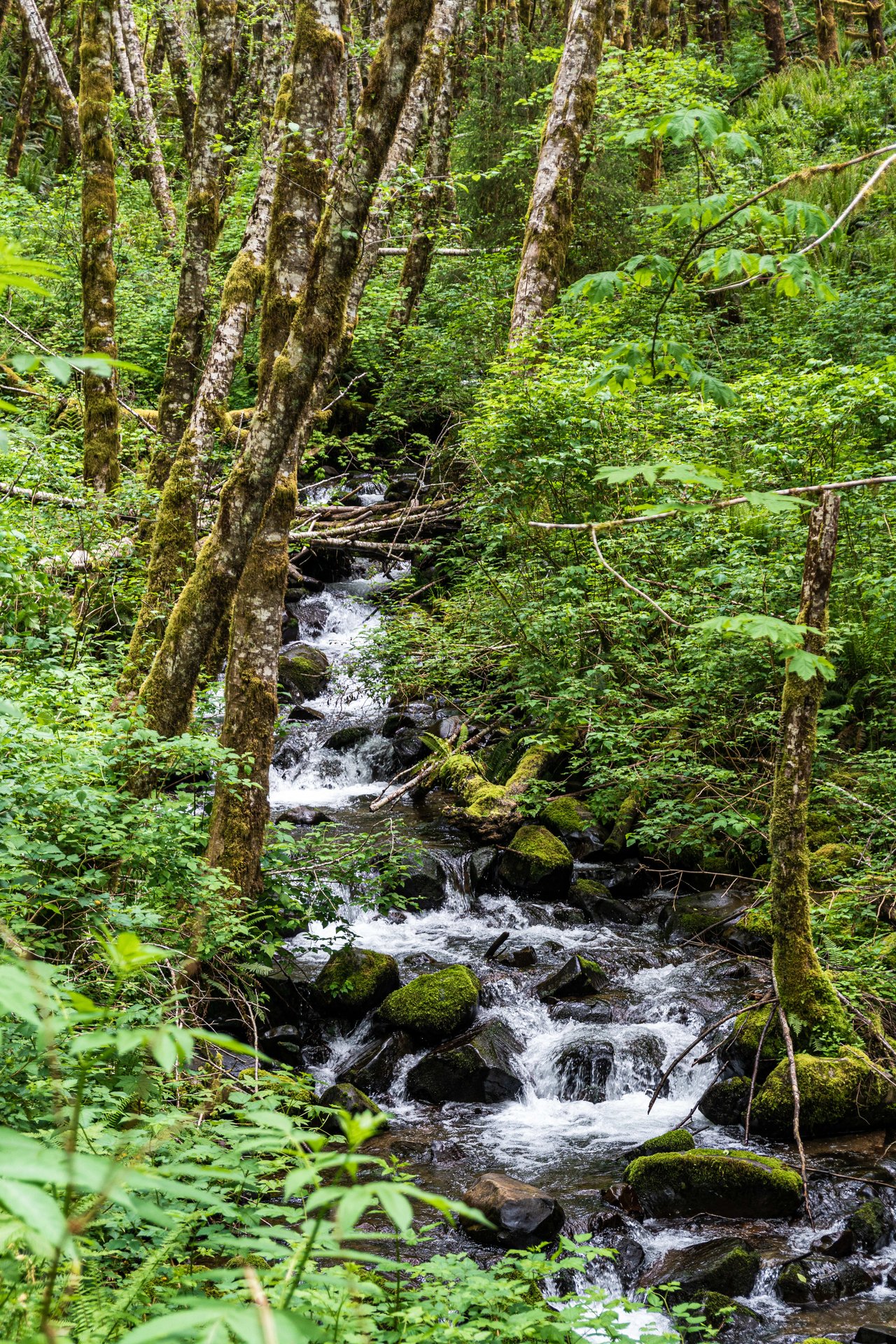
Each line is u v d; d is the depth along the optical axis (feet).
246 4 33.32
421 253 48.85
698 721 27.94
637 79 40.98
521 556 30.45
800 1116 17.16
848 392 26.21
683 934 24.35
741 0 88.99
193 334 31.73
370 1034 21.16
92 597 27.37
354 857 21.88
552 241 37.14
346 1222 3.43
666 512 7.87
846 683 27.71
